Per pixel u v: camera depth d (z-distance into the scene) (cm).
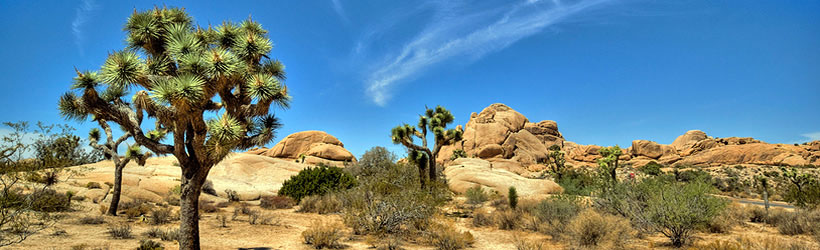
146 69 744
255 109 748
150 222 1196
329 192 1900
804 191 1424
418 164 1975
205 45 845
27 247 748
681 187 1010
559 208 1275
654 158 9062
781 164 7119
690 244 934
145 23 805
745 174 5966
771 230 1167
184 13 900
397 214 1082
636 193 1134
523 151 8225
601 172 2642
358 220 1091
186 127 703
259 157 3531
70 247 773
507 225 1267
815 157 7200
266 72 856
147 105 688
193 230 715
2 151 731
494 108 9662
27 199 767
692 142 10881
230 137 675
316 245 907
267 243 946
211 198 1958
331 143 7300
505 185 2689
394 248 895
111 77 671
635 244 949
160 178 2280
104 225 1109
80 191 1677
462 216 1573
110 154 1410
